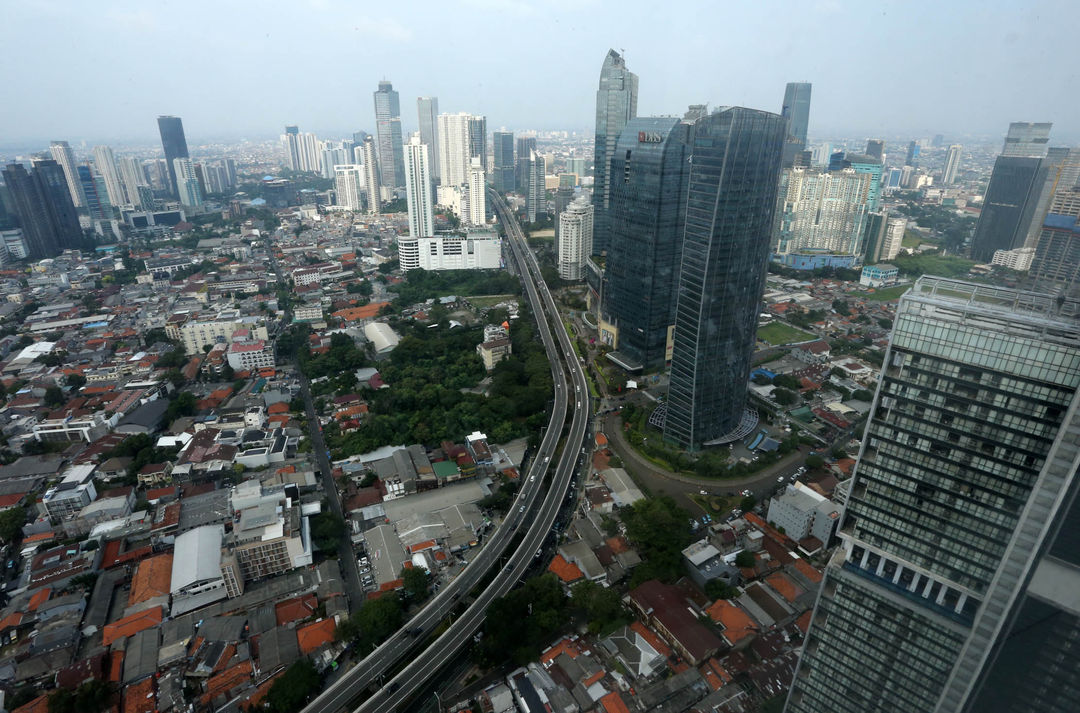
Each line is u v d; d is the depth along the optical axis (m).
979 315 110.25
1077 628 104.62
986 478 112.56
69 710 170.75
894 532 128.38
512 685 179.75
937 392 115.38
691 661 182.12
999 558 113.75
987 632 114.56
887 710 138.50
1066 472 98.44
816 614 145.12
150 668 182.38
